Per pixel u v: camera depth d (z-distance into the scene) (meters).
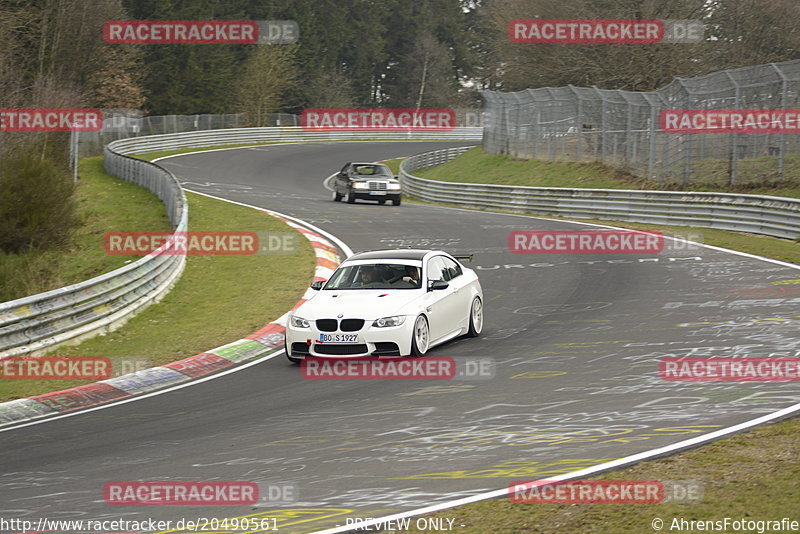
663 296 40.81
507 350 31.70
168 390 29.52
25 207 58.81
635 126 87.62
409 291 32.12
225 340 36.69
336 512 16.44
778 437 19.20
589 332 34.00
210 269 53.91
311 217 75.88
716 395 23.78
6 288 48.75
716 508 15.01
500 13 155.38
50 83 91.94
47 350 36.31
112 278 41.38
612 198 73.38
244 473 19.45
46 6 142.62
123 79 164.62
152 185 84.56
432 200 102.56
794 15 123.31
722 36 127.56
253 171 130.50
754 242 57.03
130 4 196.88
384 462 19.58
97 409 27.50
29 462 21.62
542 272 49.34
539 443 20.31
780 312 35.53
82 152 129.50
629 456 18.69
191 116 163.12
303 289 46.94
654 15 121.81
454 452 20.02
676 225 67.69
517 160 111.50
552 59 132.50
